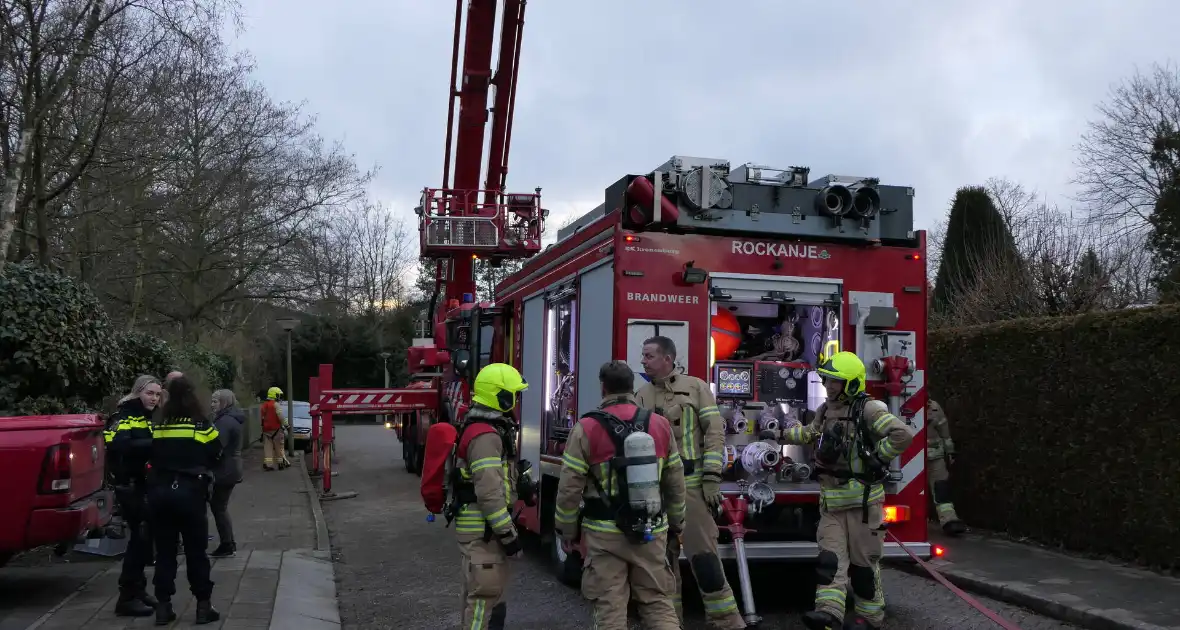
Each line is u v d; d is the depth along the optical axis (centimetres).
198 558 661
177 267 2375
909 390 732
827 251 732
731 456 693
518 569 914
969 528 1095
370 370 5078
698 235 707
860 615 611
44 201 1341
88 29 1274
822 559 597
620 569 475
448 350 1491
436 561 1008
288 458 2294
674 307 693
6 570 849
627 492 466
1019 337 1017
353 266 5097
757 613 720
